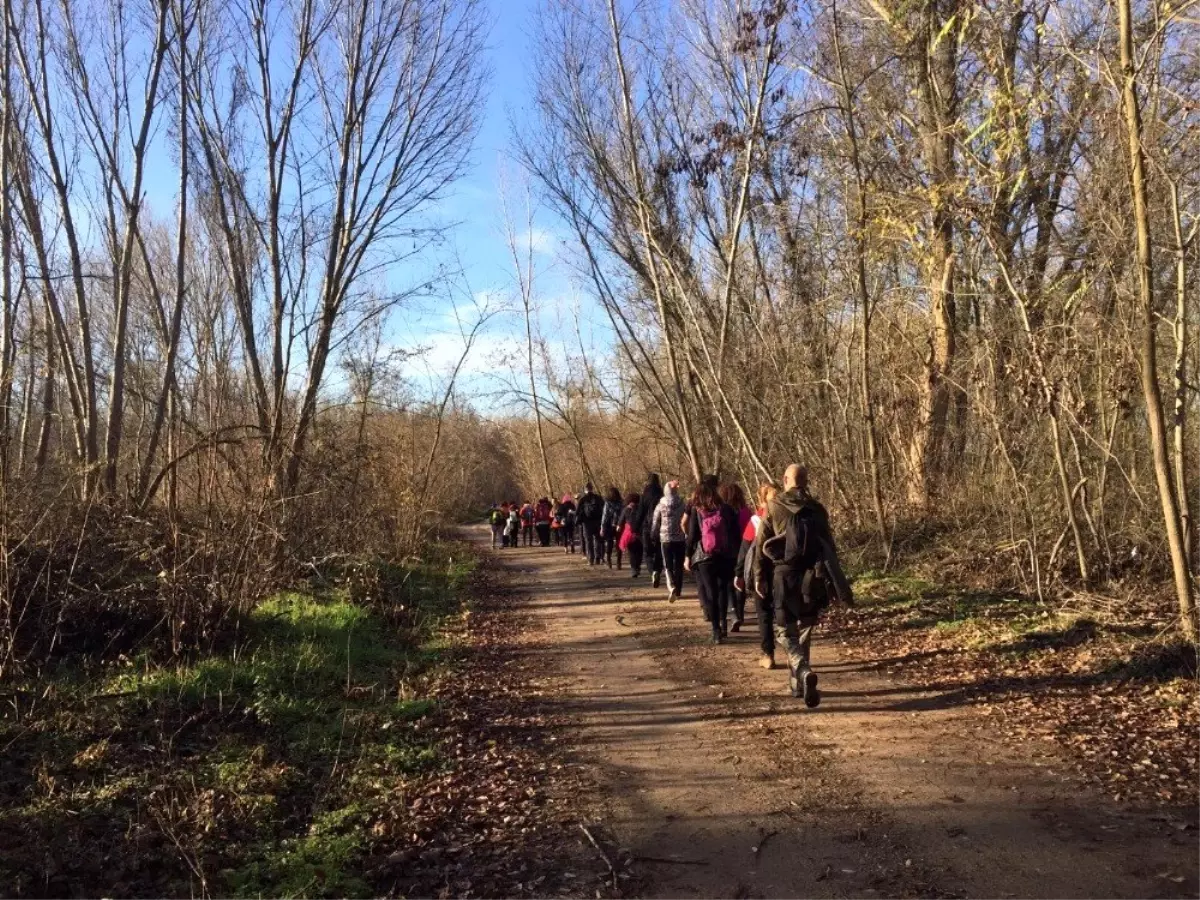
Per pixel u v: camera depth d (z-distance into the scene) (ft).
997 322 36.68
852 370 50.01
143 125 43.91
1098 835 13.82
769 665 26.48
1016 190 33.06
